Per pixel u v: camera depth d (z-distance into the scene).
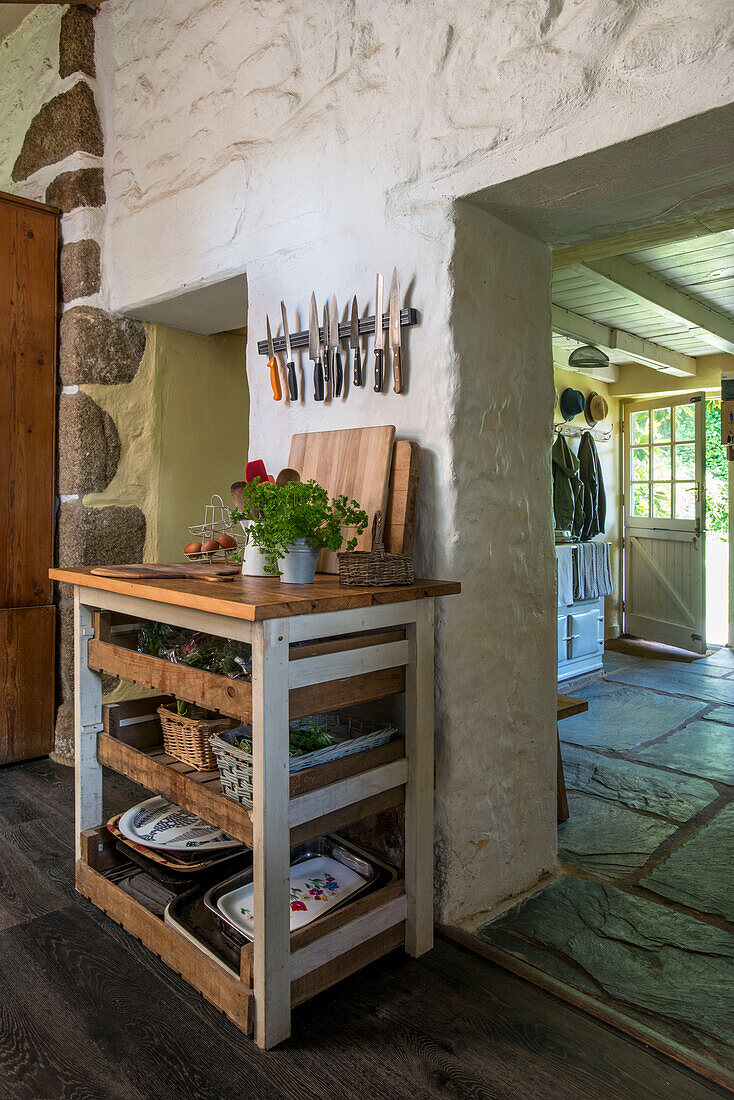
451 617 1.65
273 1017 1.28
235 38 2.19
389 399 1.77
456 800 1.67
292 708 1.32
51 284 2.77
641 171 1.48
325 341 1.90
